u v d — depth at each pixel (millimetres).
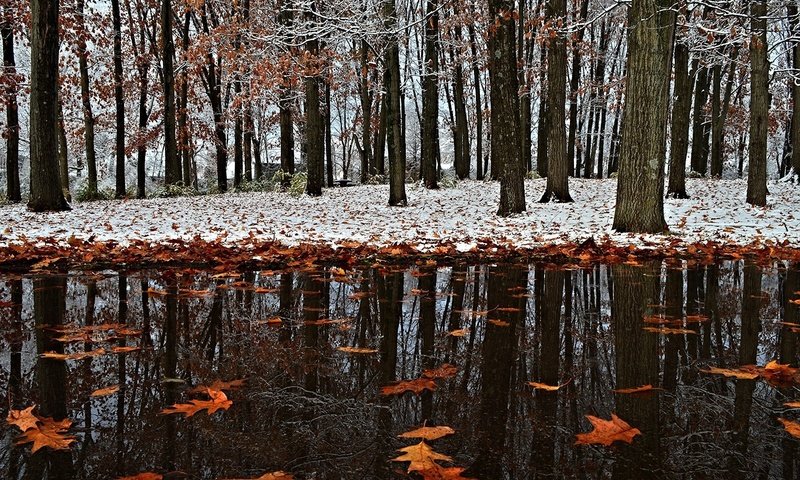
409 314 3242
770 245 7418
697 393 1842
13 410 1642
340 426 1552
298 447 1406
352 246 6805
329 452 1376
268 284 4387
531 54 25797
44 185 12969
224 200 18016
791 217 11602
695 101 25312
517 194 12586
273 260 5793
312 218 12438
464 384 1951
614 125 35062
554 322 3020
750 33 11836
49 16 12266
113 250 6352
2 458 1336
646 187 8586
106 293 3926
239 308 3404
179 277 4766
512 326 2926
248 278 4715
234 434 1490
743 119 30875
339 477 1238
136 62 22172
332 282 4508
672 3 8117
